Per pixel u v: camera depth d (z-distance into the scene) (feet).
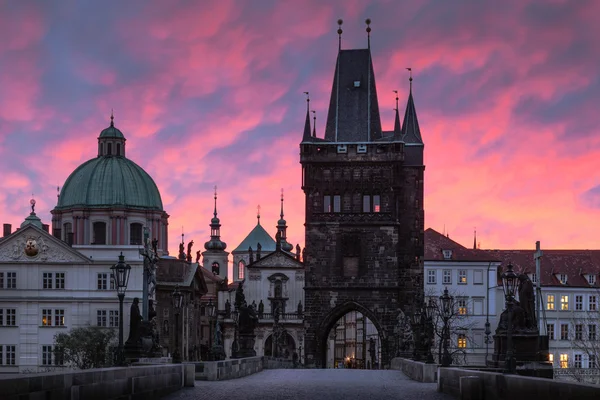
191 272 584.81
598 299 505.66
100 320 472.03
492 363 197.26
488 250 552.00
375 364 538.06
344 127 444.96
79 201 581.12
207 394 144.97
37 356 466.29
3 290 469.16
